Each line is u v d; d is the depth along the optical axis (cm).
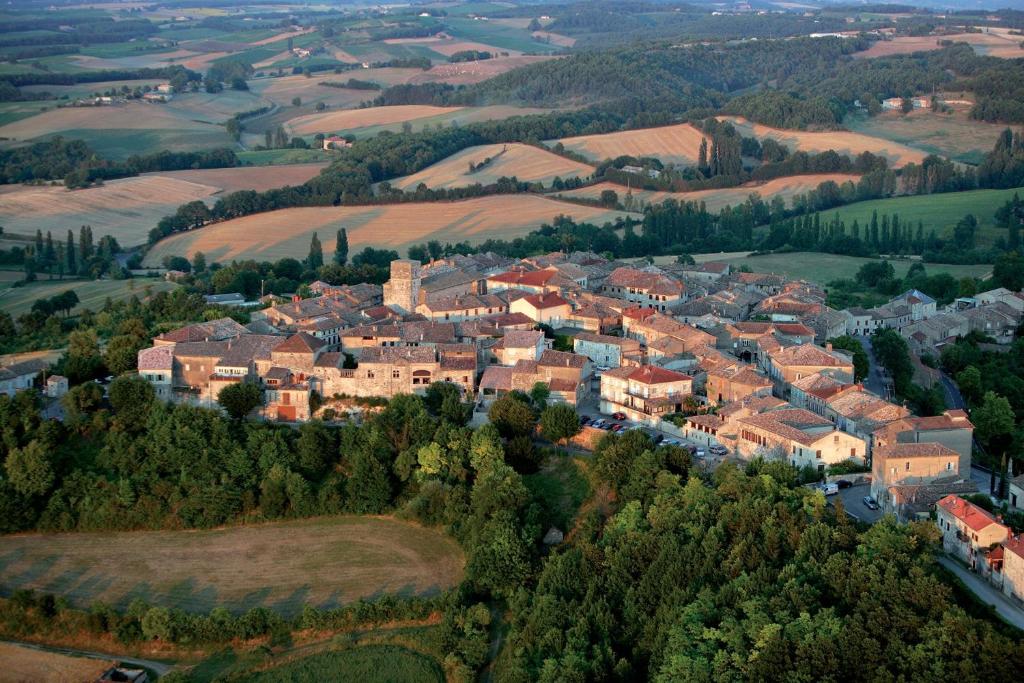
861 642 16438
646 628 18588
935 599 16762
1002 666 15362
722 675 16850
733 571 18825
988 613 16712
